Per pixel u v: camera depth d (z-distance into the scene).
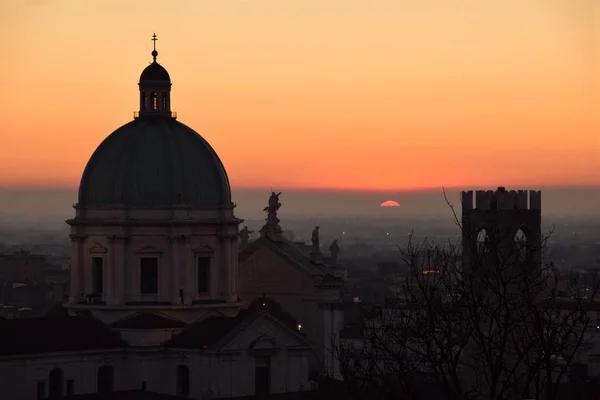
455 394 144.00
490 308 153.75
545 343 147.50
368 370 159.88
